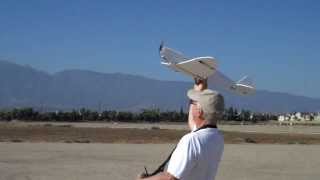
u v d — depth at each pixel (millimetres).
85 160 26047
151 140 45844
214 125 5266
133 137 49219
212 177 5195
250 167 24859
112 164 24469
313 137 60812
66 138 44844
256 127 111562
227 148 38031
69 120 131375
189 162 5000
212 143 5137
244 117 166000
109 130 64375
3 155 27828
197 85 6469
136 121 141750
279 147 40062
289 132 80750
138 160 26828
